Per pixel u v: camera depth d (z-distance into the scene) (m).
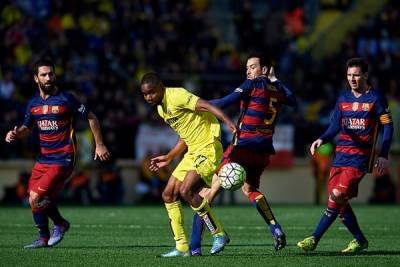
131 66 90.12
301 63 95.81
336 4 107.44
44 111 35.00
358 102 32.41
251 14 98.69
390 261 29.81
